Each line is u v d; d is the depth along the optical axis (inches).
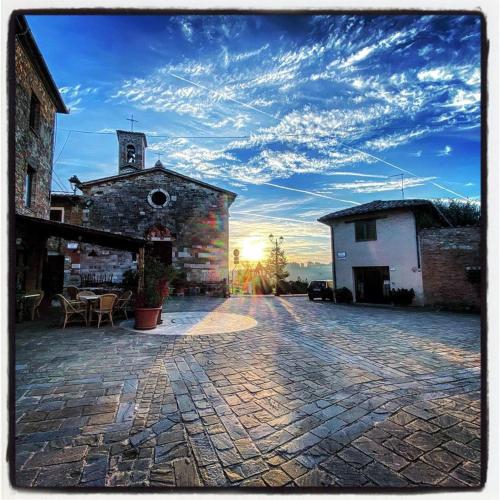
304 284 959.0
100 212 611.5
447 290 497.0
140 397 134.8
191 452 95.6
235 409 124.2
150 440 101.9
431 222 588.4
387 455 94.5
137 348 215.9
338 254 647.1
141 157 821.9
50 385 147.2
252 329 293.1
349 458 93.0
